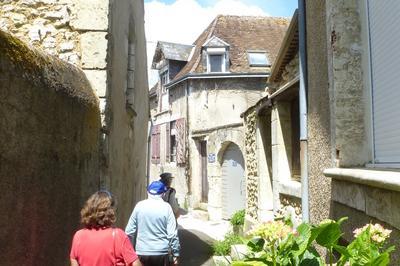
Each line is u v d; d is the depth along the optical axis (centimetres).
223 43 1681
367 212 245
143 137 884
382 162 277
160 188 434
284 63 612
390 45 261
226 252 786
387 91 267
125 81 584
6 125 218
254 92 1661
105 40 430
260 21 1931
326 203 339
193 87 1680
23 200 239
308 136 402
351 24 310
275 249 188
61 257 302
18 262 231
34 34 429
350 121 305
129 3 620
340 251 167
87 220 273
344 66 309
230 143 1299
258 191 773
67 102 312
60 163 299
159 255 412
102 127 419
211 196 1387
